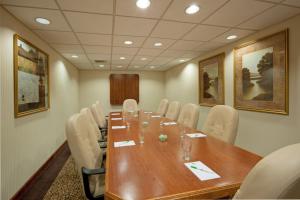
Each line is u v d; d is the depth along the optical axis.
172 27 2.57
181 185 0.89
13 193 2.04
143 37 2.99
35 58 2.69
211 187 0.87
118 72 6.98
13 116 2.06
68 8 1.96
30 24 2.37
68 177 2.56
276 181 0.39
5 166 1.90
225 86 3.60
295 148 0.45
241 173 1.01
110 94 6.88
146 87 7.23
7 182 1.93
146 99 7.24
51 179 2.52
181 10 2.06
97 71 6.82
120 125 2.58
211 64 4.02
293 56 2.30
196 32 2.79
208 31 2.75
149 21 2.35
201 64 4.43
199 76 4.53
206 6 1.97
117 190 0.85
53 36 2.86
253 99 2.91
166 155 1.32
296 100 2.28
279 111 2.48
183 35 2.92
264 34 2.69
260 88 2.78
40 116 2.87
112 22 2.36
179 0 1.83
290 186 0.38
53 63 3.63
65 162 3.16
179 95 5.90
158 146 1.55
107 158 1.27
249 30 2.73
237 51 3.23
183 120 2.77
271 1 1.88
